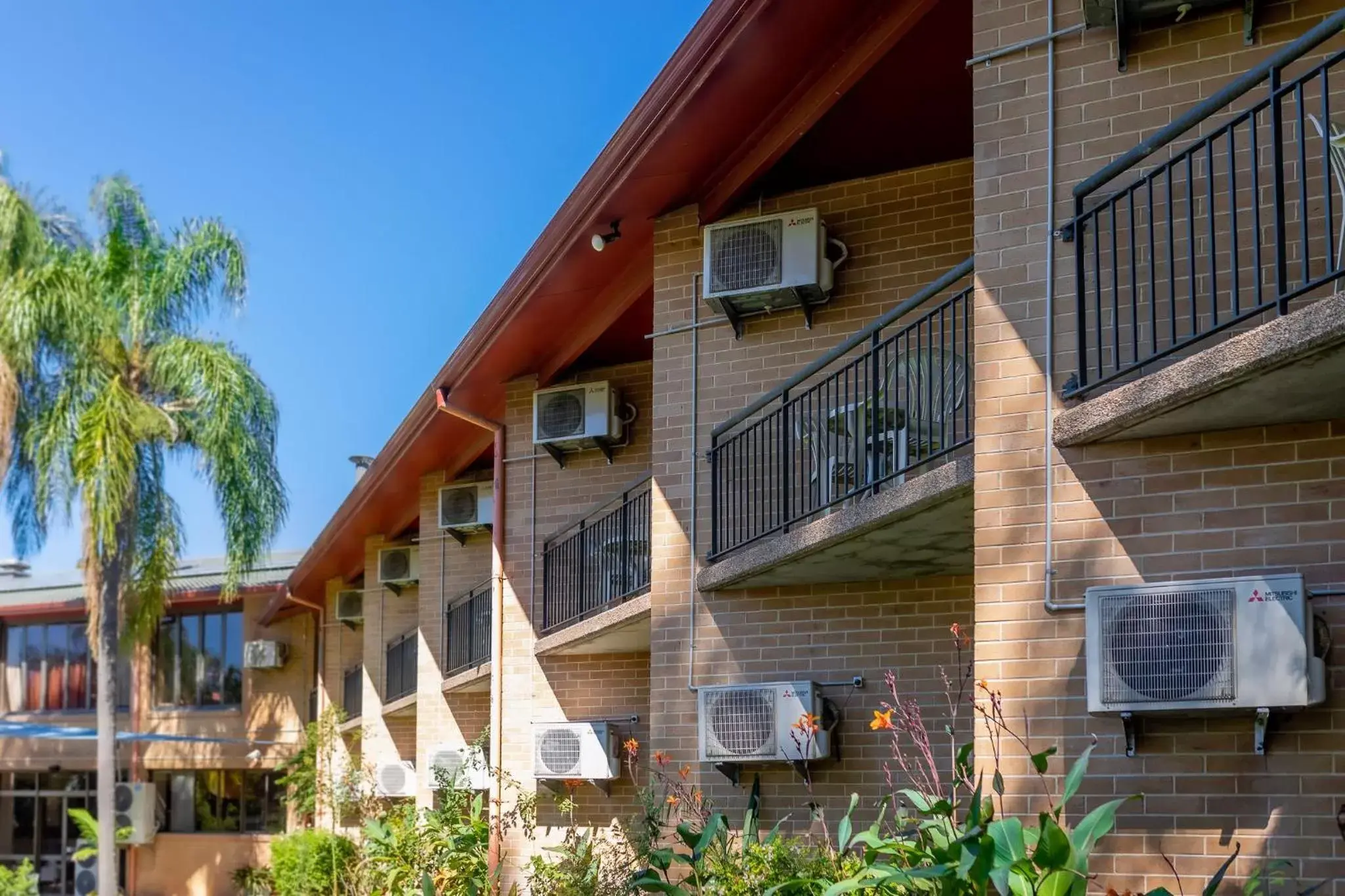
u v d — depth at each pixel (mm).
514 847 12078
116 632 18281
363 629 21703
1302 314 4512
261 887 22875
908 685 8203
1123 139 5938
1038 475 5727
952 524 6844
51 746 27391
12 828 27953
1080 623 5508
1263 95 5781
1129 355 5852
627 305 10617
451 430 14289
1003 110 6160
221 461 18625
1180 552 5371
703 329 9352
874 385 7066
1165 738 5270
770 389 9023
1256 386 4840
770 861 6879
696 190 9391
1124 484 5535
